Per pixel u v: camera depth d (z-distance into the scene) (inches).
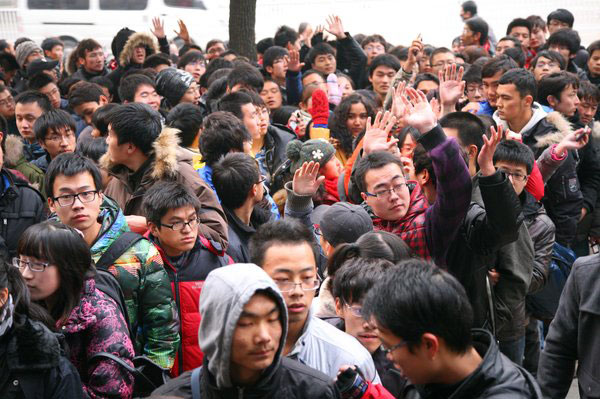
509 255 139.8
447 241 128.8
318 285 105.2
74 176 127.3
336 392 88.7
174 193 127.8
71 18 566.3
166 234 127.8
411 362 80.3
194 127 186.5
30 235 108.9
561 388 109.9
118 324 112.3
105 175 163.6
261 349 81.9
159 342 123.6
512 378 79.3
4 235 169.8
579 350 106.3
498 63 229.5
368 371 102.3
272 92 273.7
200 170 168.2
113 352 109.6
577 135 176.4
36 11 563.2
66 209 126.7
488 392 78.0
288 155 191.2
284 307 83.6
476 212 130.2
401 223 136.1
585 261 106.9
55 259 108.2
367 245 115.6
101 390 107.0
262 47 407.2
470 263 131.7
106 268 122.7
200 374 88.7
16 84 358.3
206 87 299.1
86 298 112.1
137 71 280.7
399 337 79.8
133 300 123.5
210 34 597.6
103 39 570.3
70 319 109.8
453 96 189.6
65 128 201.0
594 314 103.7
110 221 128.1
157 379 111.6
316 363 101.6
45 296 109.1
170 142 150.2
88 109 251.9
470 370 80.1
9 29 564.4
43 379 97.3
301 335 102.6
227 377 81.8
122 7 573.6
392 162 135.1
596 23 616.1
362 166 137.1
